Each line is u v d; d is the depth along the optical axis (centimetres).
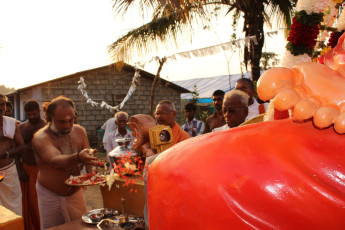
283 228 40
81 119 1170
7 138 342
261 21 678
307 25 73
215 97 401
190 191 45
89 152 218
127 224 179
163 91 1286
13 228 153
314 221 39
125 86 1231
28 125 369
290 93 40
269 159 43
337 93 39
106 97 1202
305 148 42
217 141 48
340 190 39
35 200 361
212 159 45
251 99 308
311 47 74
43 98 1108
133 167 182
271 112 67
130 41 710
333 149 41
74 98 1154
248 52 694
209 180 44
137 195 192
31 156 359
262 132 47
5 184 336
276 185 41
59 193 235
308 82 41
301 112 39
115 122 449
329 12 75
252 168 43
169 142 121
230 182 43
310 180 40
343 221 38
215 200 43
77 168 244
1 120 341
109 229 175
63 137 240
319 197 39
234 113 220
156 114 233
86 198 554
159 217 48
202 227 43
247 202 41
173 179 47
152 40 697
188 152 49
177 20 641
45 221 239
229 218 41
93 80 1183
